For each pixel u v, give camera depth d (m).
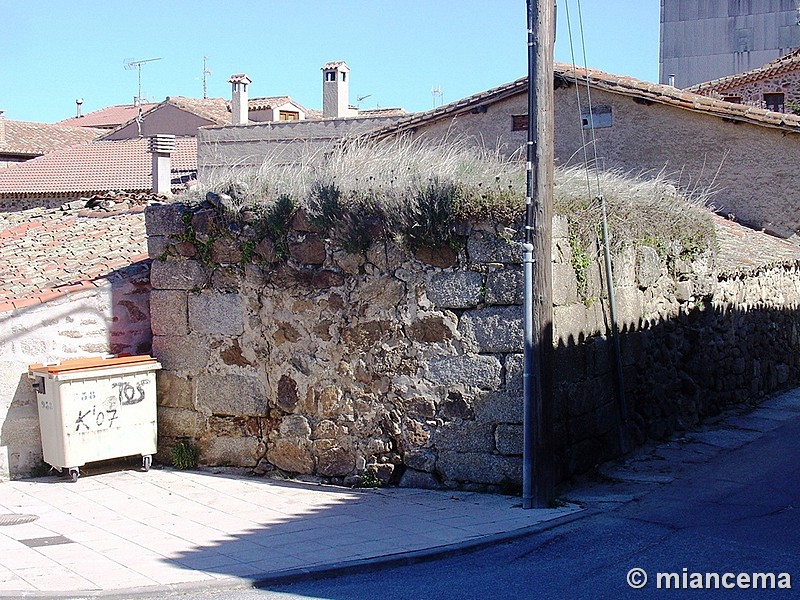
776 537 7.34
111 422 9.96
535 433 8.26
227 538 7.66
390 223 9.09
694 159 16.89
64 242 13.02
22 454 10.02
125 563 6.96
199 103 37.97
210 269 10.26
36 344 10.16
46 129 39.72
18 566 6.89
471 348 8.90
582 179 9.63
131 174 28.00
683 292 11.84
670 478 9.41
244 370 10.11
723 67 33.59
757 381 14.12
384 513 8.32
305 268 9.71
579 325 9.27
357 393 9.48
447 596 6.18
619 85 17.17
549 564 6.80
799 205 16.11
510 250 8.66
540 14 8.17
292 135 24.17
